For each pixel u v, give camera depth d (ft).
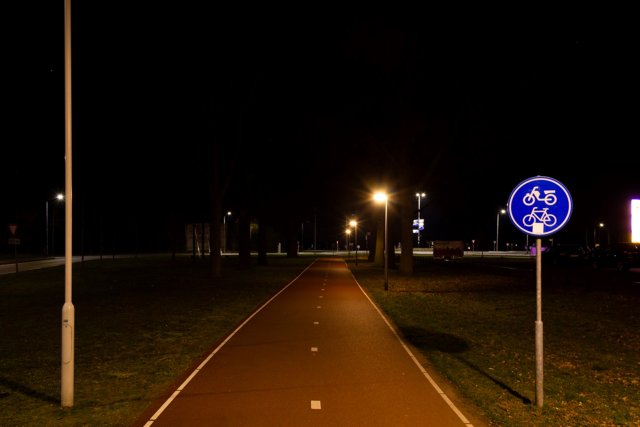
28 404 26.35
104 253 279.28
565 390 28.96
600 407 26.13
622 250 130.11
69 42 27.04
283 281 102.32
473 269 140.97
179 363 34.45
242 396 27.27
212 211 112.57
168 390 28.37
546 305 65.51
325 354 37.09
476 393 28.07
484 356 37.01
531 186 26.94
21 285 94.68
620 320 53.93
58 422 23.73
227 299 71.51
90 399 26.99
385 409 25.36
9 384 30.09
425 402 26.45
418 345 40.55
